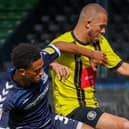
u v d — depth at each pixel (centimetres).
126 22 3484
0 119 1025
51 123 1170
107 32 2727
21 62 995
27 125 1121
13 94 1045
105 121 1192
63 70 1170
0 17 3475
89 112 1213
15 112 1086
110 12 3459
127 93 2555
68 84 1240
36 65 1001
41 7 3575
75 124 1193
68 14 3556
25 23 3462
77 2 3616
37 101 1086
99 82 2706
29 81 1039
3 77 1064
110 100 2389
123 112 2147
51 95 2005
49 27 3453
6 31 3397
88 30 1230
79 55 1220
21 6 3547
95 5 1227
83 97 1245
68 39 1252
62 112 1241
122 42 3256
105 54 1218
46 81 1089
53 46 1170
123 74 1284
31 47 1003
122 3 3659
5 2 3534
